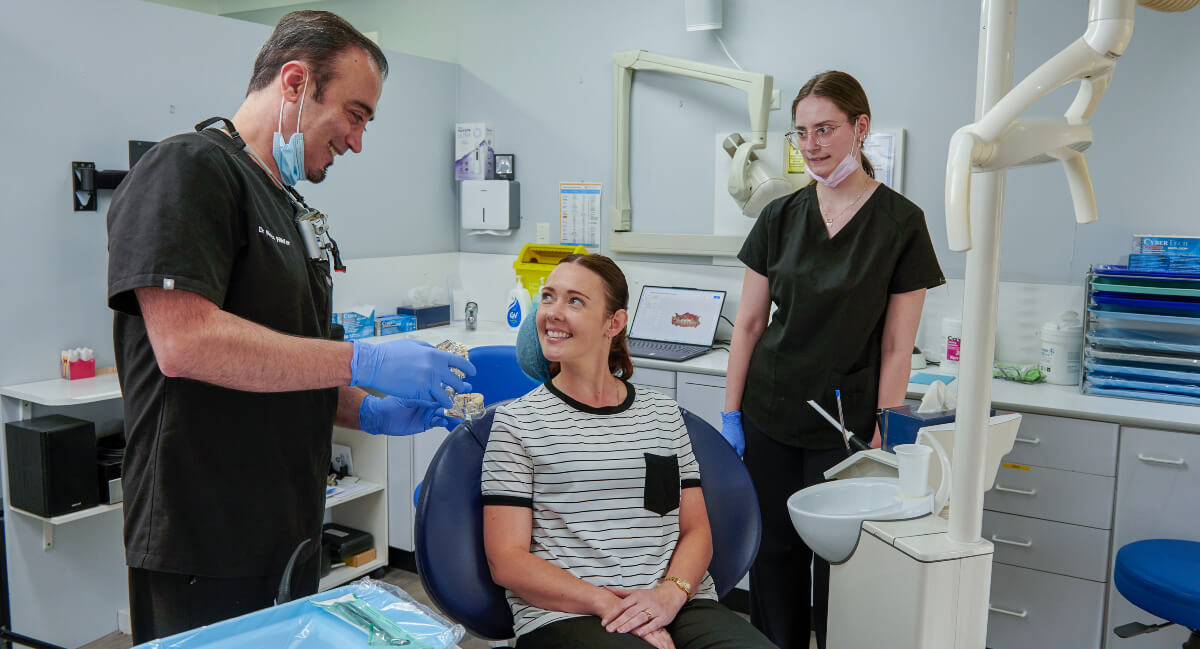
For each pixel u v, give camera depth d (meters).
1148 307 2.52
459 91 4.00
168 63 2.78
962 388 1.33
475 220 3.87
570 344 1.54
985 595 1.37
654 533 1.51
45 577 2.55
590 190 3.69
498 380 2.02
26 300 2.48
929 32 2.96
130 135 2.69
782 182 3.05
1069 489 2.48
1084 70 1.10
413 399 1.38
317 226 1.43
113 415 2.69
